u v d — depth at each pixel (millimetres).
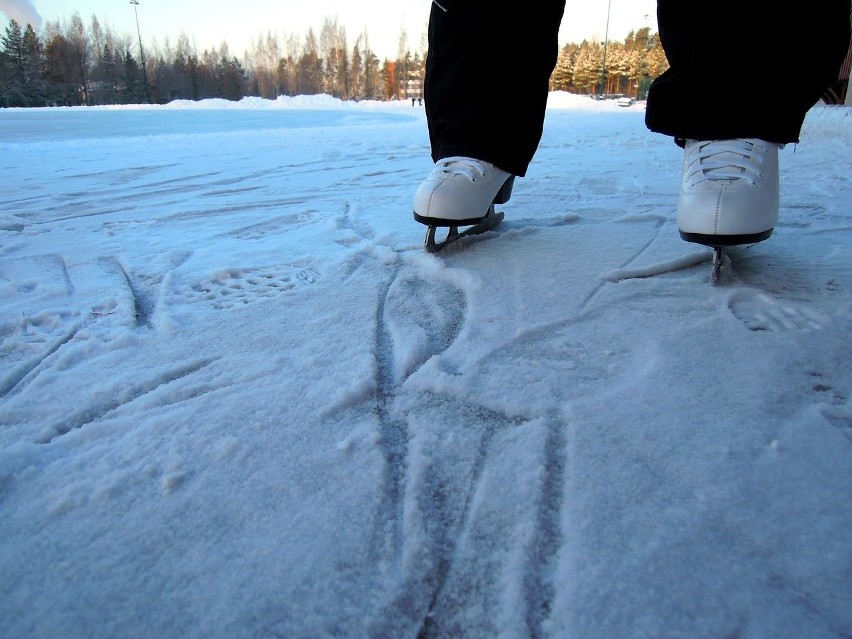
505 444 696
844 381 811
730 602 485
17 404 792
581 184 2477
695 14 1176
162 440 707
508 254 1404
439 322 1052
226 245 1581
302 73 48594
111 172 3168
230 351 938
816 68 1132
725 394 784
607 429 712
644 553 535
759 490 609
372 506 601
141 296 1209
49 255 1509
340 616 485
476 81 1450
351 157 3803
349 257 1429
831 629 462
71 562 536
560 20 1520
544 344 946
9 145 5035
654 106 1283
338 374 856
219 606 491
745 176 1133
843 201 1912
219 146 4852
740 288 1128
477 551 551
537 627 477
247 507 599
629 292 1146
